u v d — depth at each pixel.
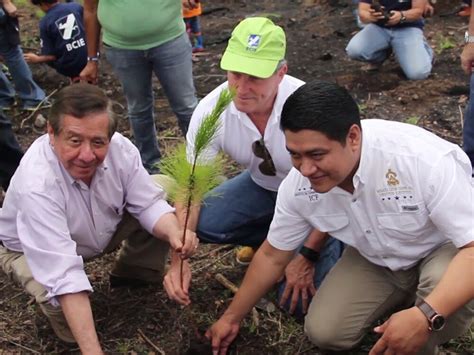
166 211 1.87
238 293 1.80
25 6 4.91
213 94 1.92
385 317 1.95
